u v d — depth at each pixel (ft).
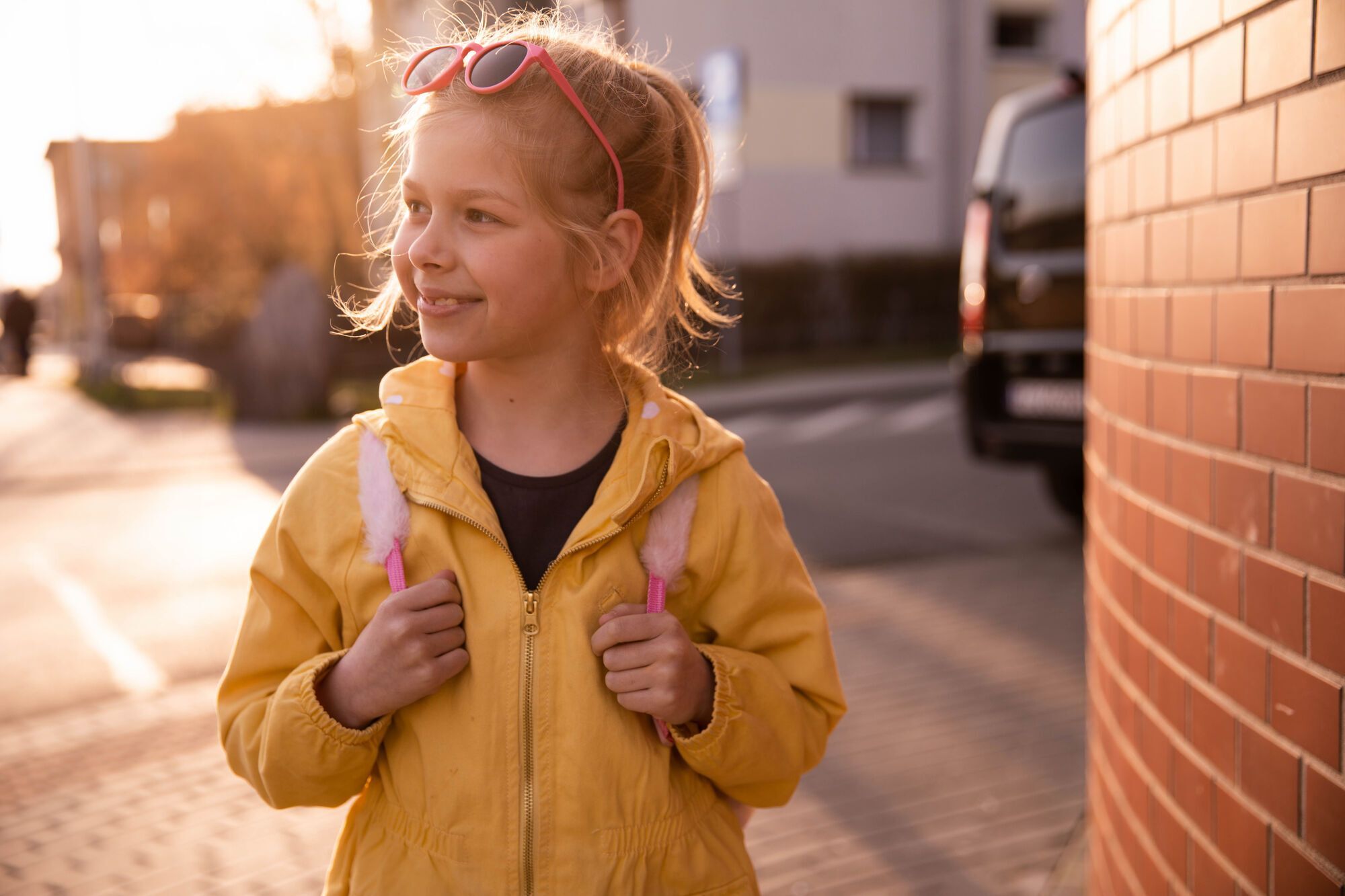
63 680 13.58
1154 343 5.94
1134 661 6.31
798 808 10.00
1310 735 4.37
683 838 4.21
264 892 8.91
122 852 9.52
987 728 11.64
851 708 12.20
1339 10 4.09
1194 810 5.40
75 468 29.53
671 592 4.32
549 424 4.35
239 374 39.70
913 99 59.93
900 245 60.13
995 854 9.16
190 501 24.90
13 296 62.59
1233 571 4.99
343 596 4.17
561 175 4.06
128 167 81.25
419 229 4.10
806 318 55.16
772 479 25.89
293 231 61.87
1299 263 4.40
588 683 4.08
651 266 4.52
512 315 4.03
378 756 4.30
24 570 18.83
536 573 4.22
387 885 4.09
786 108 57.00
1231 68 4.95
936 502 22.75
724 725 4.13
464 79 4.06
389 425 4.25
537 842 4.03
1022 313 18.37
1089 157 7.74
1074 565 17.84
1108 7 6.92
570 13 5.42
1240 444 4.90
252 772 4.15
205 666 14.06
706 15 54.65
